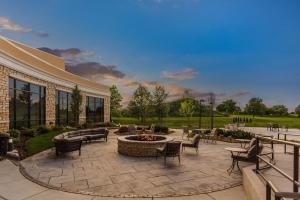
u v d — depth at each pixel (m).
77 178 6.10
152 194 4.95
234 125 24.69
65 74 23.12
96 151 10.42
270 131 22.62
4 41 12.72
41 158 8.73
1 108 12.41
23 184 5.55
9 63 13.23
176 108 51.28
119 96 51.72
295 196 2.54
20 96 15.20
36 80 17.31
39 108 18.19
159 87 38.22
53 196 4.80
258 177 4.99
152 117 39.31
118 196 4.82
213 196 4.89
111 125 28.53
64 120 23.53
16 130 12.64
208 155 9.55
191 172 6.81
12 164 7.45
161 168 7.27
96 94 32.12
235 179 6.13
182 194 4.97
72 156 9.18
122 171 6.87
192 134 16.56
